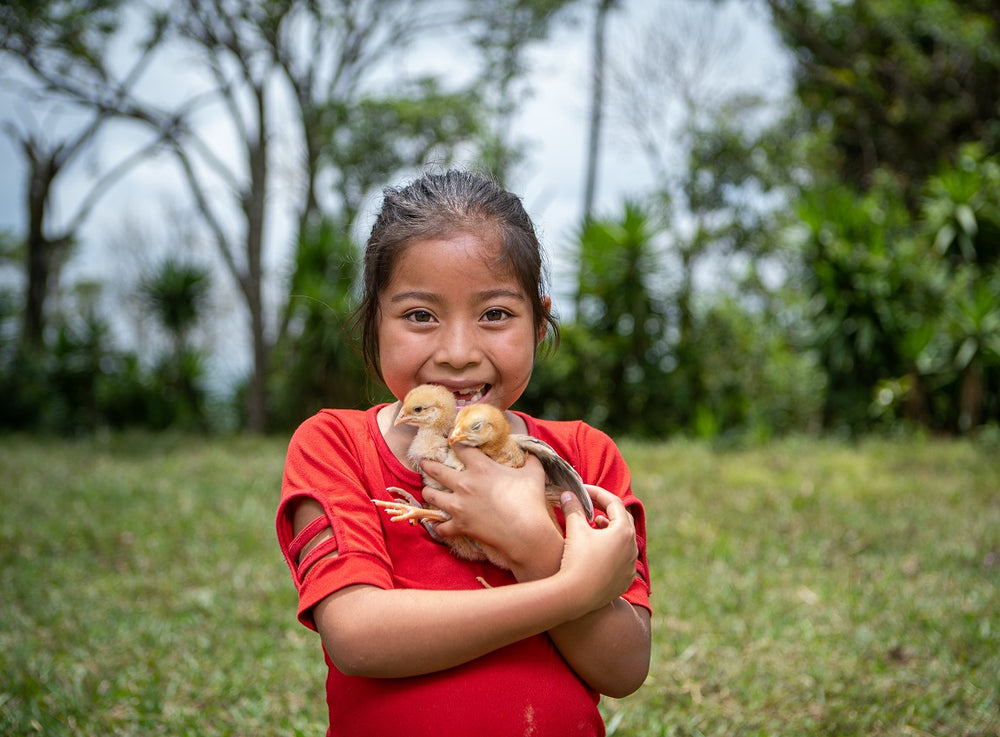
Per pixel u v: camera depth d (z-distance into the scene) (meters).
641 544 1.75
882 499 6.75
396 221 1.67
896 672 3.45
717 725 3.05
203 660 3.69
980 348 10.03
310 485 1.61
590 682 1.58
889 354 10.80
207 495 7.18
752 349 12.15
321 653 3.82
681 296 12.01
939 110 15.78
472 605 1.40
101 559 5.40
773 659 3.64
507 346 1.63
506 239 1.63
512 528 1.45
